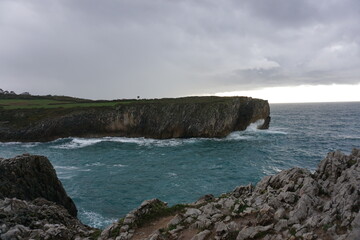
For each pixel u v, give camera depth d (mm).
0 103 92125
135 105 73375
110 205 26844
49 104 88312
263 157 47188
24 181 23109
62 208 20703
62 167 40938
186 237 12039
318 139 67312
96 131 71938
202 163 42906
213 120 68250
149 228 13812
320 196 13695
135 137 71250
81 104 85125
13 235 12672
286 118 142875
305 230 10641
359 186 12164
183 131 69500
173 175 36250
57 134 69375
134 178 35094
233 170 38688
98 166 41531
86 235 14250
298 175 16203
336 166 15484
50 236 13219
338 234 10094
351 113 173375
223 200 15062
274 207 13148
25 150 55344
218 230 11648
